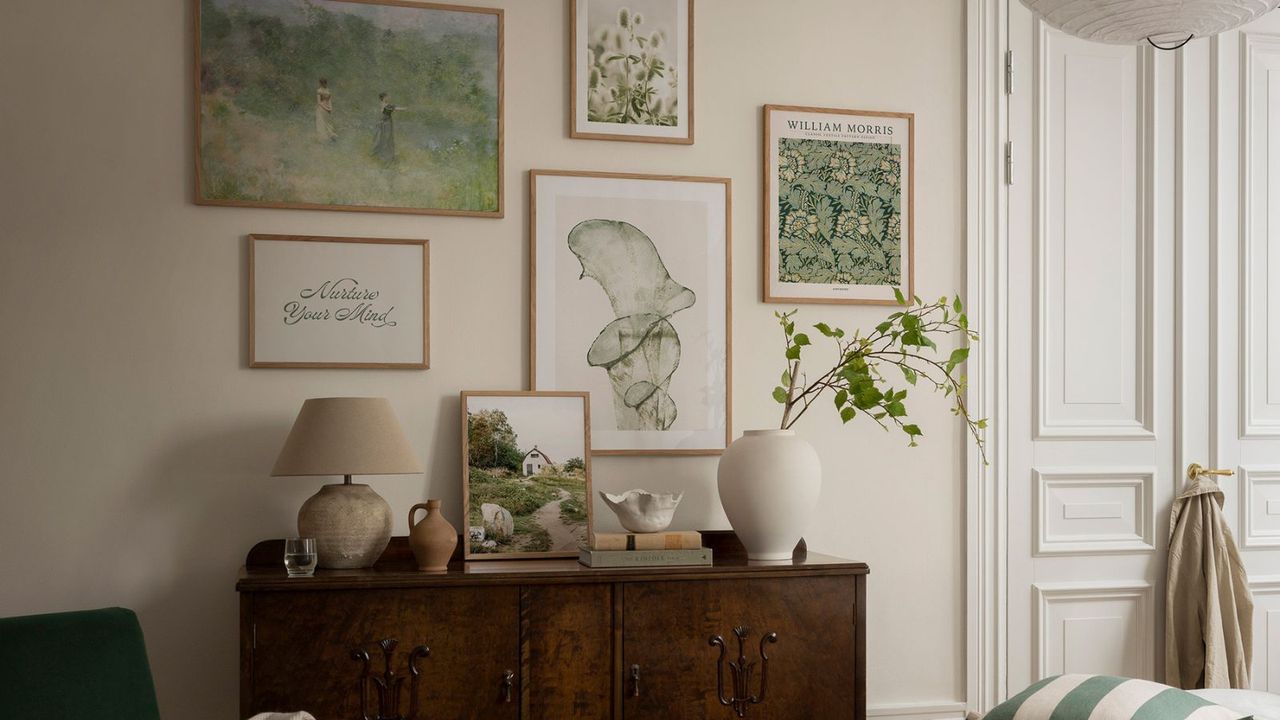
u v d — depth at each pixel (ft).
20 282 9.20
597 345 10.23
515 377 10.09
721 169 10.64
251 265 9.57
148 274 9.43
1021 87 11.30
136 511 9.34
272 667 8.05
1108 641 11.30
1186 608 11.27
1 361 9.13
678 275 10.44
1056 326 11.31
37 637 6.92
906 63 11.09
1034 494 11.19
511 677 8.39
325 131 9.79
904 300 10.19
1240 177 11.80
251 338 9.55
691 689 8.71
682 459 10.39
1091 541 11.32
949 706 10.87
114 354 9.35
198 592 9.41
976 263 11.11
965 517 11.00
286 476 9.12
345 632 8.16
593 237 10.27
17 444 9.14
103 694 7.00
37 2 9.31
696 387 10.42
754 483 9.35
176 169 9.52
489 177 10.09
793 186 10.75
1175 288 11.59
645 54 10.50
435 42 10.05
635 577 8.63
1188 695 5.43
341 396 9.76
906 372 9.96
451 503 9.87
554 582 8.50
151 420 9.39
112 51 9.44
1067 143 11.41
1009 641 11.07
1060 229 11.35
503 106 10.16
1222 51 11.80
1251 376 11.75
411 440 9.86
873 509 10.81
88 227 9.34
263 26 9.71
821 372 10.75
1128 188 11.54
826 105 10.89
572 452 9.91
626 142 10.43
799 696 8.93
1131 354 11.50
